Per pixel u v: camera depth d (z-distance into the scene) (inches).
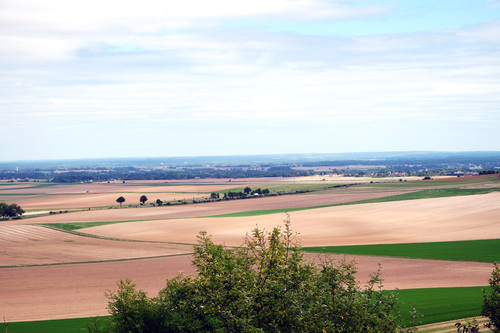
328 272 737.0
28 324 1328.7
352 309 670.5
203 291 706.2
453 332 1055.6
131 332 800.9
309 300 687.7
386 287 1633.9
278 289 679.1
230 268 708.0
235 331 644.7
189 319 700.7
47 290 1836.9
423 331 1071.6
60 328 1267.2
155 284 1892.2
